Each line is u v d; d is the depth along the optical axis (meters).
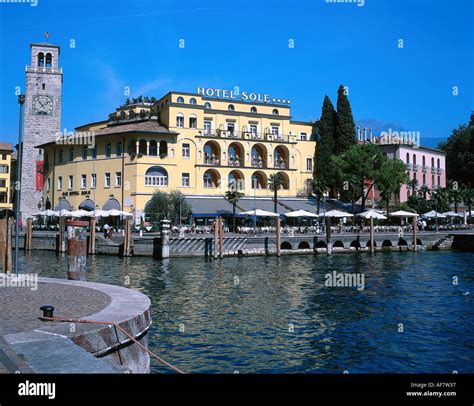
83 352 8.28
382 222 78.25
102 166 73.06
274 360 15.63
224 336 18.52
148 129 70.38
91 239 51.06
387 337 18.52
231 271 39.62
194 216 67.06
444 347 17.19
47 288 15.91
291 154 81.12
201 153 73.81
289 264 45.38
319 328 19.84
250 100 81.25
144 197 69.38
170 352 16.41
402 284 32.50
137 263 44.69
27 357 7.89
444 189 85.88
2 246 22.05
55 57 86.19
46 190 82.56
